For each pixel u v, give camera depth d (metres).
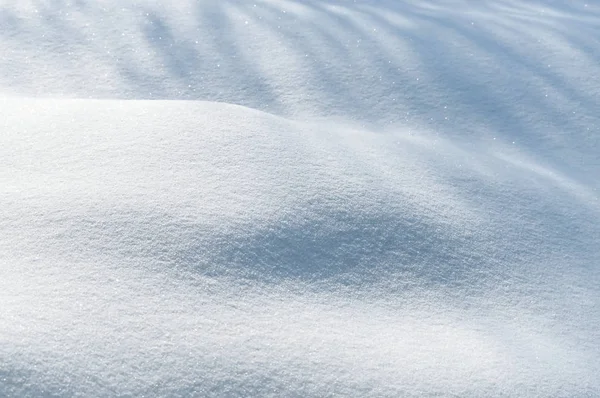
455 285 1.80
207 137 2.16
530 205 2.31
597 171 2.84
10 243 1.53
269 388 1.28
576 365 1.55
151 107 2.38
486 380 1.42
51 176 1.88
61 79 3.46
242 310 1.48
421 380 1.38
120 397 1.17
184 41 3.98
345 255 1.78
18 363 1.15
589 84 3.70
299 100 3.42
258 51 3.90
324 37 4.11
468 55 3.97
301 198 1.93
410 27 4.40
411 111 3.36
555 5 5.60
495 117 3.35
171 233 1.65
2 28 3.99
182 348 1.30
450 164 2.50
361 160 2.30
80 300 1.36
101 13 4.32
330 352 1.41
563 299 1.85
